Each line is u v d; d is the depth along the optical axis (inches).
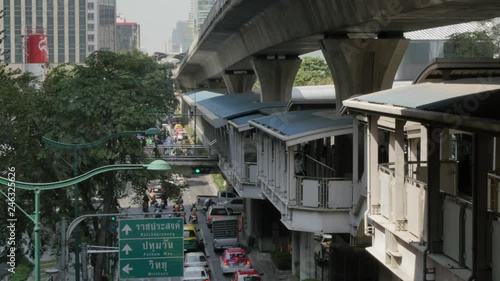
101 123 1347.2
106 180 1371.8
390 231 690.8
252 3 1508.4
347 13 1147.3
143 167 841.5
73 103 1314.0
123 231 1023.0
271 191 1245.1
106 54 1416.1
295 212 1037.2
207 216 2229.3
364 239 977.5
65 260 989.8
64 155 1306.6
